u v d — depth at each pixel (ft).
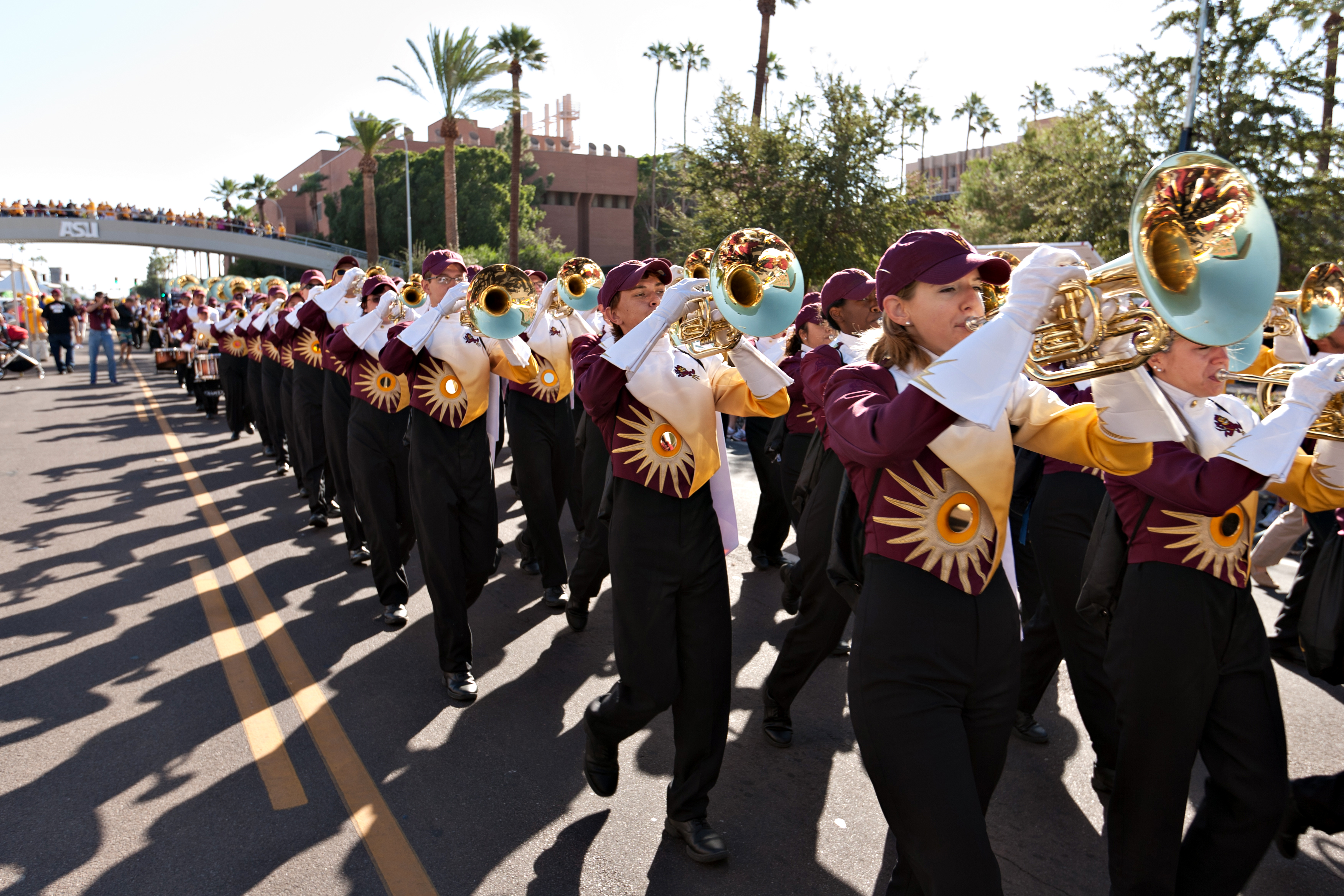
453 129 111.04
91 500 26.48
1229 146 46.21
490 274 12.99
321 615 16.93
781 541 19.99
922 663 6.55
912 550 6.68
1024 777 11.34
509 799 10.73
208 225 162.81
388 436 16.11
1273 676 7.50
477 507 13.93
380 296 16.17
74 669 14.38
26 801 10.56
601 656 15.12
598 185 226.17
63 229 151.43
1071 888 9.16
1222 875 7.41
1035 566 13.70
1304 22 45.37
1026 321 5.51
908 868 6.99
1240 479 6.63
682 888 9.11
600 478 15.46
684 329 9.39
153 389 58.39
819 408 11.64
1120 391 7.01
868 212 62.64
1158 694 7.37
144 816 10.28
